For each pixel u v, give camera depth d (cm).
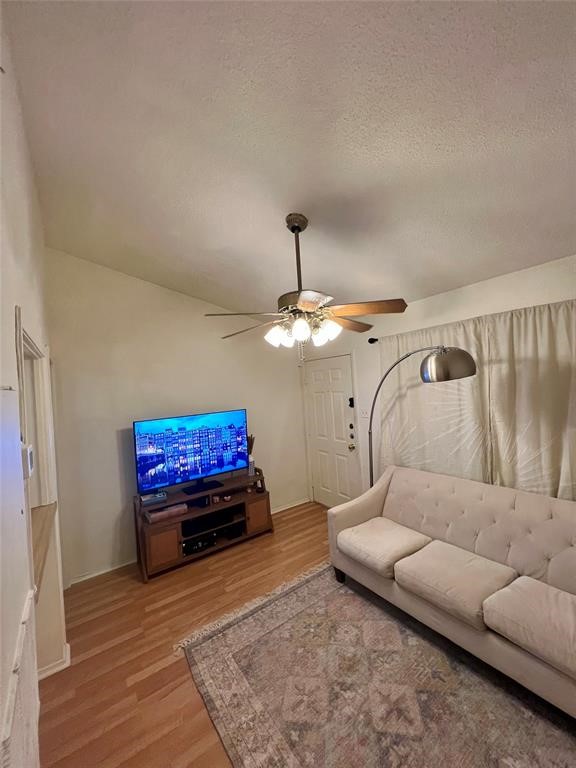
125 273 315
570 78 114
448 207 183
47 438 204
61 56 119
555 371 213
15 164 125
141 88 133
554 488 211
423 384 285
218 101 137
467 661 178
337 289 302
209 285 325
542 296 224
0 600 69
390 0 99
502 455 234
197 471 325
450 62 114
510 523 207
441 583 180
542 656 138
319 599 235
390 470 295
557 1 95
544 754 131
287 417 430
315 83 126
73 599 255
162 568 281
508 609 155
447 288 273
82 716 160
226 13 106
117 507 305
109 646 204
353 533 243
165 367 338
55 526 194
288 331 196
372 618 214
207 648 196
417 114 133
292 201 191
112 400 307
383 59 116
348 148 153
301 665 180
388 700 158
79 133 154
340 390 387
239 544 327
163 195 198
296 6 102
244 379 393
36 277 192
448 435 267
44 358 207
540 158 146
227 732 148
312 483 439
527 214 181
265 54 117
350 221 204
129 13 106
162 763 138
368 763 133
